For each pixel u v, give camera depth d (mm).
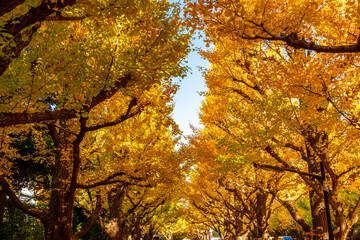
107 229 11133
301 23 4566
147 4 4902
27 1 3139
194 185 16812
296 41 4148
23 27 3379
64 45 5930
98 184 8469
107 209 15344
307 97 6277
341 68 5953
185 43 5746
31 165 13344
